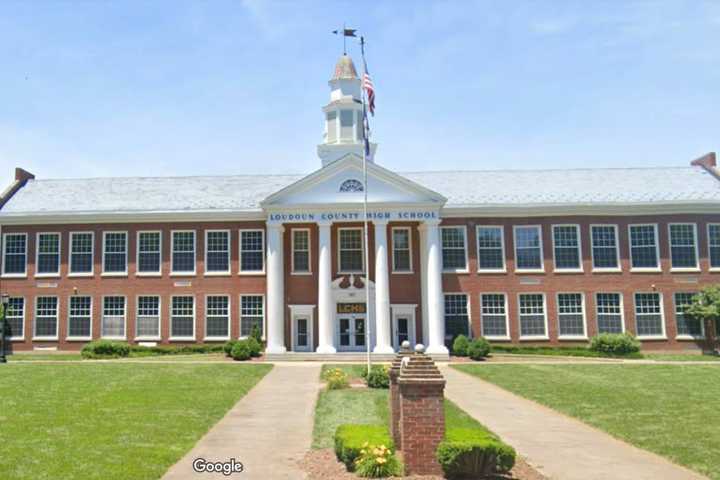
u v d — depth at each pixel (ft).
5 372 105.60
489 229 158.40
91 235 160.76
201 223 159.33
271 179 176.55
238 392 86.58
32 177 179.22
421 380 44.04
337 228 156.66
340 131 177.27
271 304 146.20
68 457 49.16
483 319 155.63
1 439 55.31
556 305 155.74
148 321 157.48
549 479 45.50
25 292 159.63
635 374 107.04
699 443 56.65
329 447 54.49
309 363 132.46
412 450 43.75
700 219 157.69
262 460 50.39
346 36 130.93
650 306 155.94
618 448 55.57
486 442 43.57
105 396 80.23
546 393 86.89
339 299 152.87
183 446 54.24
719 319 153.17
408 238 157.07
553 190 164.55
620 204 156.76
